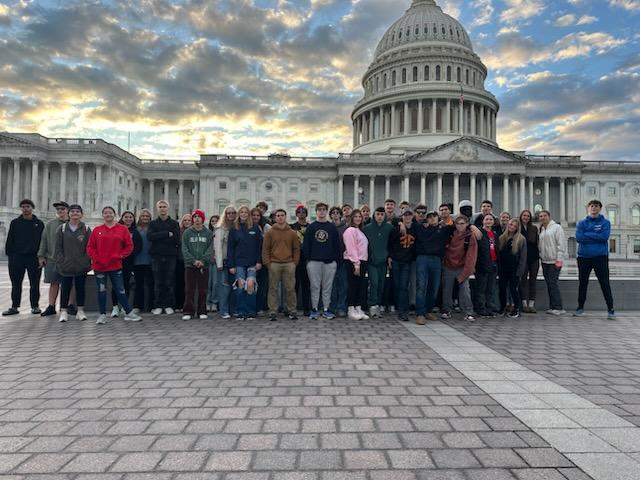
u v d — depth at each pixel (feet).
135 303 44.34
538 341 31.86
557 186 268.00
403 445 14.80
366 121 321.93
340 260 42.57
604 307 49.80
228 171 260.01
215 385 21.12
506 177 246.06
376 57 336.70
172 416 17.20
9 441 14.94
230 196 260.42
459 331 35.78
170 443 14.82
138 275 44.73
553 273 46.21
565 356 27.25
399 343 30.89
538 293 49.42
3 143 224.74
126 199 254.47
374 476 12.81
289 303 41.70
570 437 15.48
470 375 22.98
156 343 30.58
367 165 255.29
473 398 19.44
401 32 318.24
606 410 18.04
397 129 296.71
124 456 13.89
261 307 46.52
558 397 19.60
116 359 26.11
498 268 45.14
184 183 282.15
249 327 37.22
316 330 35.91
